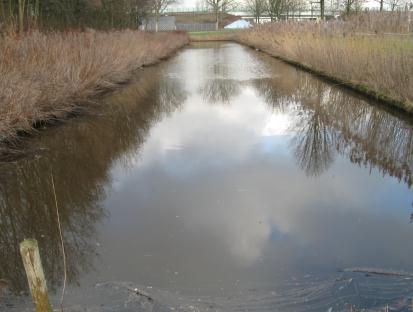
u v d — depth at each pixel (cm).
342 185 538
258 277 339
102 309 288
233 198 499
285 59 2067
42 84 804
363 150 682
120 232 420
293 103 1068
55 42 1068
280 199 495
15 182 555
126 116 937
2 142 664
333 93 1173
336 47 1420
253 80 1470
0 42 848
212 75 1616
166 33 3441
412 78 866
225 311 290
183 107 1045
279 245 392
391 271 344
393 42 1142
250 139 750
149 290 318
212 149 693
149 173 587
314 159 636
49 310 199
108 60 1252
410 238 402
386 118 878
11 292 318
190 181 555
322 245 390
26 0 1410
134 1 2812
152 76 1597
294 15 4291
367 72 1113
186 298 308
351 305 294
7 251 387
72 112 906
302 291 316
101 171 595
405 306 287
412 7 1772
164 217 452
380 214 455
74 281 333
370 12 1853
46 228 434
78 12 1880
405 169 593
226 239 404
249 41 3459
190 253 379
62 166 614
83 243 398
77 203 493
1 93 671
